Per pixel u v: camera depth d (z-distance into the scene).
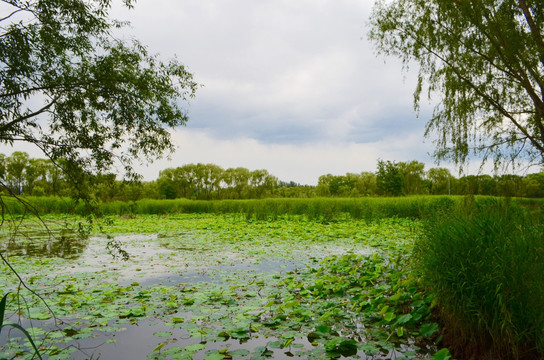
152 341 3.07
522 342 2.58
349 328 3.34
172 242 9.21
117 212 18.67
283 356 2.74
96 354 2.82
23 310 3.87
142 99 3.90
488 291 2.73
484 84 7.42
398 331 3.02
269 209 16.52
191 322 3.48
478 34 7.02
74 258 7.09
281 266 6.21
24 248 8.43
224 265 6.30
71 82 3.53
